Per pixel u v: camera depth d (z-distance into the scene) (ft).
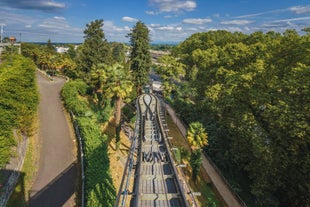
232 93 110.63
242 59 145.79
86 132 93.66
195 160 103.96
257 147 85.05
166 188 57.93
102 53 199.11
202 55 240.73
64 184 74.69
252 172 101.45
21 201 66.23
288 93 84.53
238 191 101.35
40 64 305.73
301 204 86.02
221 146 125.80
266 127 96.94
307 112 72.59
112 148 104.88
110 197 63.05
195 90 198.70
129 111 163.12
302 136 73.51
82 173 75.41
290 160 83.05
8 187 67.15
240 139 104.68
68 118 127.54
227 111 125.59
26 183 73.56
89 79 183.62
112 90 114.73
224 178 107.45
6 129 75.51
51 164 84.79
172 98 231.09
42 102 150.10
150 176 62.39
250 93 95.71
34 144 96.68
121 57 398.01
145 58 193.47
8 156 71.51
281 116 76.48
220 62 167.22
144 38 192.13
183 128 161.79
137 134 93.97
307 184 76.89
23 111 94.12
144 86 203.31
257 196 93.45
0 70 109.81
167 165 70.74
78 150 94.48
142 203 50.98
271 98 88.02
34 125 110.32
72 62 274.77
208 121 151.74
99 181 65.46
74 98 138.51
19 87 97.50
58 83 215.10
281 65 102.01
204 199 93.50
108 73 118.42
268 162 84.84
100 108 148.87
